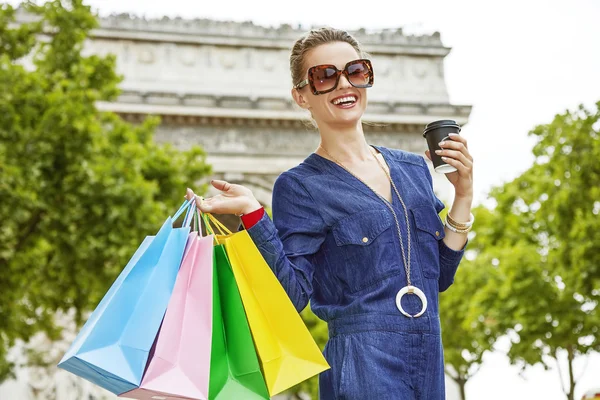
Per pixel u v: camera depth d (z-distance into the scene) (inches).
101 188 1074.7
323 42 174.7
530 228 1617.9
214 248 153.2
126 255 1096.8
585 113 1254.3
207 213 159.0
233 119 2492.6
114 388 138.9
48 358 2028.8
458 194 174.1
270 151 2498.8
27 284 1171.9
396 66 2556.6
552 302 1528.1
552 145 1264.8
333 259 168.1
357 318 162.1
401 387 158.7
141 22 2519.7
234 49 2576.3
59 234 1100.5
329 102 171.8
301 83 176.1
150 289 140.9
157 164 1282.0
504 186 1622.8
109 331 136.6
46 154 1037.2
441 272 176.6
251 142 2504.9
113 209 1085.8
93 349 134.8
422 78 2561.5
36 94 1034.7
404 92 2541.8
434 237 169.6
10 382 1955.0
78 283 1184.2
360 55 178.2
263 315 152.4
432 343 162.2
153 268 142.9
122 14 2516.0
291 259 164.7
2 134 1011.3
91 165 1072.8
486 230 1743.4
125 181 1125.1
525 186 1576.0
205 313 144.6
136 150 1167.6
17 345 1989.4
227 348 150.9
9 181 995.3
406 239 166.6
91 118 1079.6
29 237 1122.7
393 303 162.2
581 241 1228.5
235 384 149.7
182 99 2454.5
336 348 163.5
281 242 164.6
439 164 171.8
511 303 1533.0
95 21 1146.0
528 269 1533.0
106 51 2508.6
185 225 155.3
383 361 159.0
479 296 1605.6
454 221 173.5
